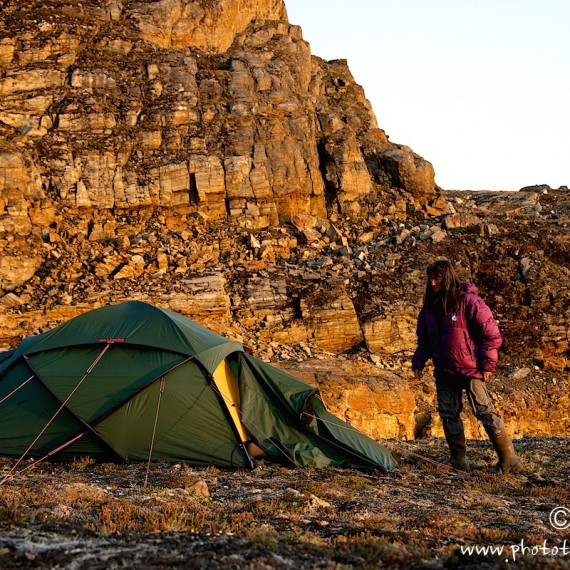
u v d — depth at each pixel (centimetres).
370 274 2658
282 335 2383
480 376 1098
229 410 1108
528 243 3022
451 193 4328
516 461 1112
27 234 2445
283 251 2762
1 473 969
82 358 1138
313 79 3838
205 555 567
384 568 574
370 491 945
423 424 2188
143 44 3156
